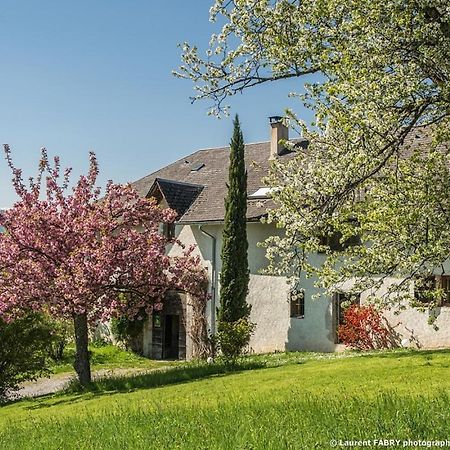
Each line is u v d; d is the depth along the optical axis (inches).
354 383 487.8
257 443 255.8
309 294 912.3
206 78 487.2
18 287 663.8
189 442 279.4
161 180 1085.1
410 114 413.1
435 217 451.8
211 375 668.7
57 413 526.0
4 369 730.8
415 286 495.5
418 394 370.3
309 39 433.7
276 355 876.6
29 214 688.4
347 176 414.9
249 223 986.7
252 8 458.9
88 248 685.3
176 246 1077.1
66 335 1009.5
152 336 1106.1
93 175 743.1
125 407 474.0
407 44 396.8
